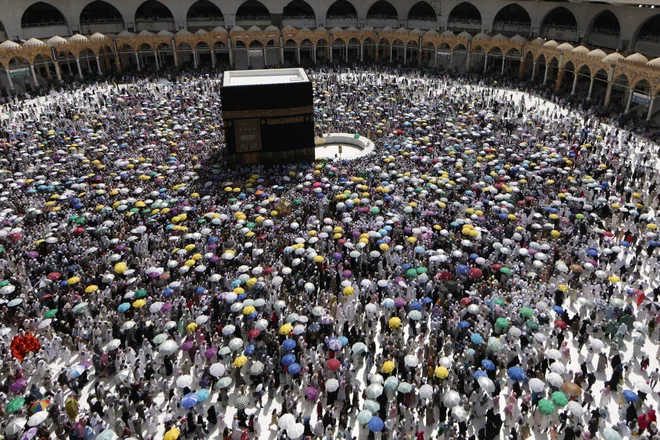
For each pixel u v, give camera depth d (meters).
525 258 22.70
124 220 26.84
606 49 48.75
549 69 59.09
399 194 28.69
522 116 43.53
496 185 29.33
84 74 60.69
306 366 17.14
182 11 67.19
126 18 65.81
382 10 72.81
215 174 32.06
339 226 25.81
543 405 14.32
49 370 17.12
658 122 42.47
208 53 70.19
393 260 22.70
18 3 56.69
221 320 19.20
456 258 22.78
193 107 45.09
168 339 18.53
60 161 33.97
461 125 39.72
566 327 18.59
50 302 20.45
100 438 13.73
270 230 25.56
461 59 66.50
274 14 69.81
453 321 18.50
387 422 15.23
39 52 54.34
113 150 35.91
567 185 29.56
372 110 44.28
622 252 23.95
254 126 33.81
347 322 18.69
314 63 66.62
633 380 17.00
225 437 14.71
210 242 23.89
